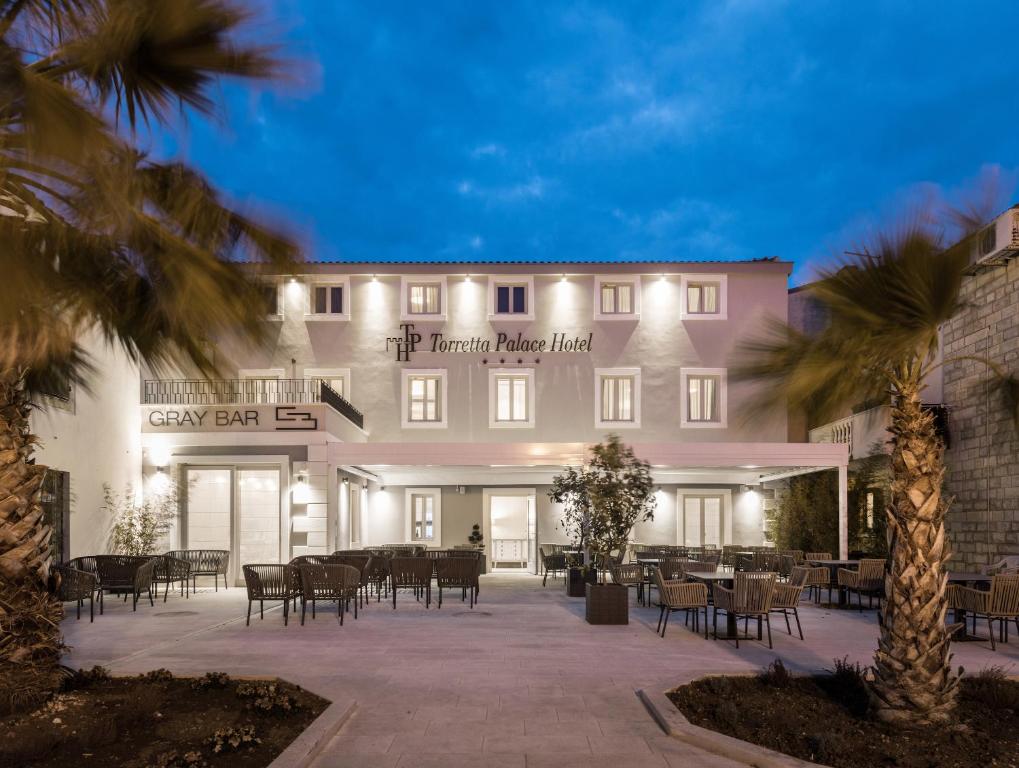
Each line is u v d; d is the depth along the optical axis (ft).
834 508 56.39
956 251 17.60
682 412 64.59
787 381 18.48
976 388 21.94
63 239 15.02
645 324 65.46
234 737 16.44
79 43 14.67
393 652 27.96
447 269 65.21
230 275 15.78
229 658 26.63
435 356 65.00
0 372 17.57
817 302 18.60
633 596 46.73
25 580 18.52
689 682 21.83
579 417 64.59
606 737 18.02
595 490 36.76
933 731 17.61
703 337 65.31
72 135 12.64
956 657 27.63
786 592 31.48
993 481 45.78
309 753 16.15
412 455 52.03
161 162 16.57
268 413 52.37
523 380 65.26
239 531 52.11
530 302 65.62
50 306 15.16
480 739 17.88
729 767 16.05
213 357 17.54
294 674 24.08
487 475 65.31
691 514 66.74
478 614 38.19
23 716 17.47
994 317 45.78
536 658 26.99
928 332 18.02
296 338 64.80
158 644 29.55
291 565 34.37
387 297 65.36
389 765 16.17
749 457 53.16
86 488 45.14
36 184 14.87
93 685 20.67
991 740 17.07
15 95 12.43
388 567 45.06
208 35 14.70
